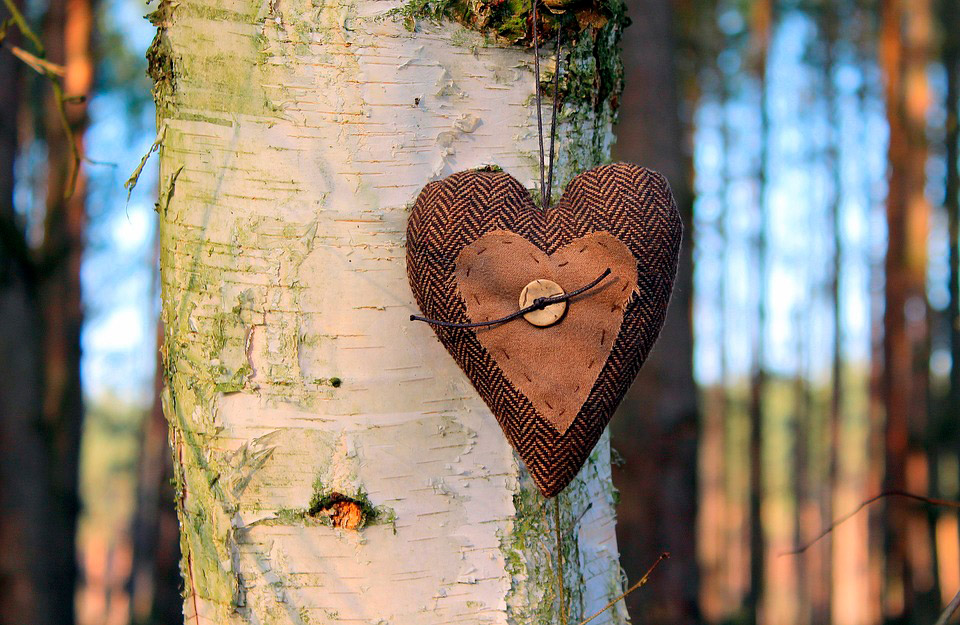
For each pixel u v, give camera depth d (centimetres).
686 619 271
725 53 680
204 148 118
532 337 112
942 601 466
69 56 412
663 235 113
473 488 117
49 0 392
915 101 525
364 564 117
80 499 365
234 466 117
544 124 119
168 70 119
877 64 722
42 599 279
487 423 117
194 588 119
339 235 117
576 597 119
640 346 113
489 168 118
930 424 491
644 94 288
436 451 117
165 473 322
